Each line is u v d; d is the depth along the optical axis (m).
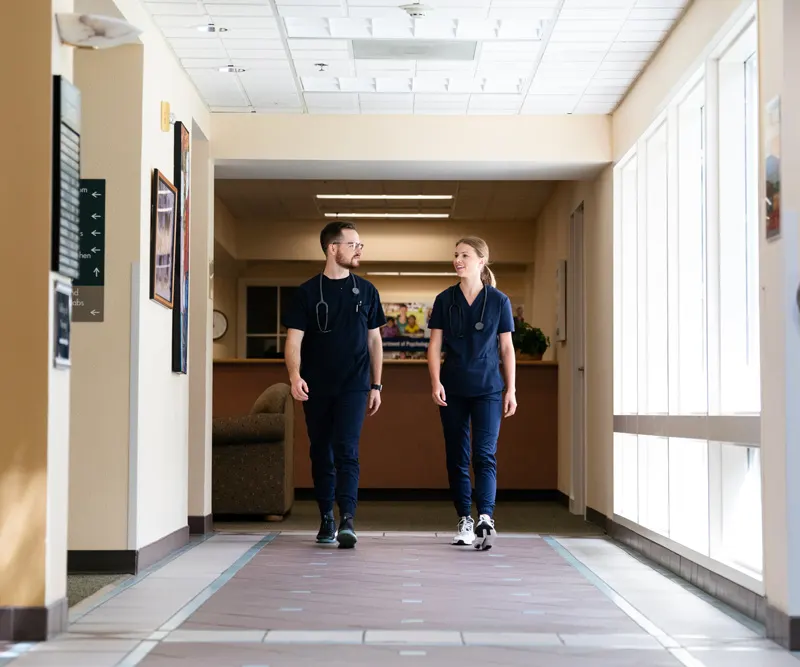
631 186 6.74
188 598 3.94
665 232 5.99
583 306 7.88
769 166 3.50
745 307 4.44
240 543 5.88
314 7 5.04
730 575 3.94
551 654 2.98
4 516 3.22
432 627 3.36
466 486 5.58
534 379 9.49
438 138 6.94
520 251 12.60
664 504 5.75
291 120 6.93
